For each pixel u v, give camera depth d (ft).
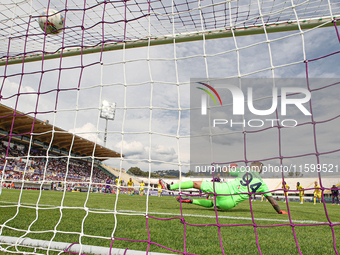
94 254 6.58
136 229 9.36
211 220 12.17
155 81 9.21
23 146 89.15
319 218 15.48
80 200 25.93
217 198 16.87
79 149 99.81
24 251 6.85
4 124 74.23
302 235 9.31
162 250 6.88
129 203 23.22
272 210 20.61
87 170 106.32
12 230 8.73
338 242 8.29
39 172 81.05
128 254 6.40
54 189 80.64
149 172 7.73
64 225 9.82
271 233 9.49
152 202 25.80
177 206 20.85
